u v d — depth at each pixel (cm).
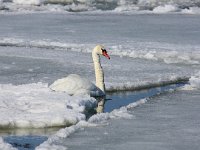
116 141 1230
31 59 2781
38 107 1524
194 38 3766
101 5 6725
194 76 2286
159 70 2477
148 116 1488
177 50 3142
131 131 1320
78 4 6725
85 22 5056
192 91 1897
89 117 1553
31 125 1404
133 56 2981
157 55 2961
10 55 2948
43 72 2334
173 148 1169
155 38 3778
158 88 2053
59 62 2672
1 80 2097
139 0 6919
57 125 1418
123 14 5997
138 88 2030
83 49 3241
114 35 3978
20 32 4175
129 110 1577
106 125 1384
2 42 3584
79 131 1326
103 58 2892
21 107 1530
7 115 1442
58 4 6788
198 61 2809
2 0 6788
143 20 5278
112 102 1783
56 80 1948
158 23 4953
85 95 1717
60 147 1167
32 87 1783
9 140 1292
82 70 2417
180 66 2652
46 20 5247
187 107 1608
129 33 4119
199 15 5869
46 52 3123
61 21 5150
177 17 5625
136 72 2389
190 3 6781
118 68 2512
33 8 6494
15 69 2416
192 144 1198
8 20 5238
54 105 1546
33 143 1266
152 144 1202
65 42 3566
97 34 4044
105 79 2167
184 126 1366
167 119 1447
